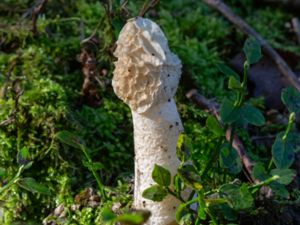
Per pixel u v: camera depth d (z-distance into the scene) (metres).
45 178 0.45
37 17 0.53
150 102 0.36
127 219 0.30
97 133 0.48
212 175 0.42
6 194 0.43
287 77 0.54
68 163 0.45
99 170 0.46
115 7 0.50
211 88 0.54
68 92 0.50
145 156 0.38
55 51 0.53
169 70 0.35
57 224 0.42
